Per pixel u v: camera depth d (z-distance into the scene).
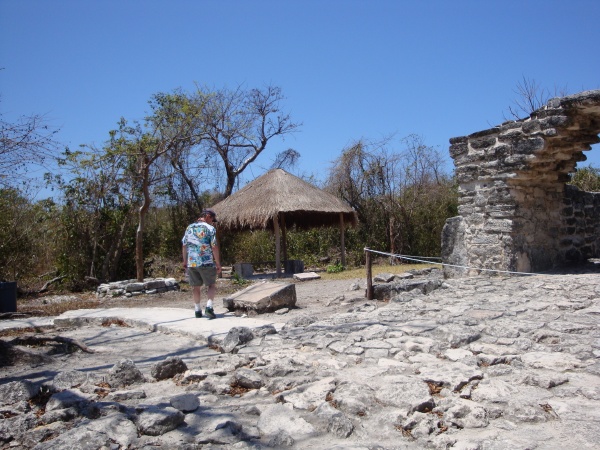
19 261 14.35
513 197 8.79
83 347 6.03
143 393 3.87
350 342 4.98
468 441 2.77
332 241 19.69
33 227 15.00
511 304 6.39
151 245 17.72
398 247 18.11
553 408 3.14
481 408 3.16
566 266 9.81
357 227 17.41
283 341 5.30
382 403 3.38
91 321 7.96
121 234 15.27
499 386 3.53
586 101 7.92
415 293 7.91
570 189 10.30
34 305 11.23
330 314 7.50
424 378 3.72
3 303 9.59
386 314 6.32
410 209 18.47
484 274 9.11
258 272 18.08
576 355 4.14
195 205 20.94
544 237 9.53
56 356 5.84
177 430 3.16
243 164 23.34
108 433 3.07
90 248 15.17
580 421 2.94
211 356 5.31
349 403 3.32
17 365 5.39
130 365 4.30
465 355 4.33
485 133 9.08
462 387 3.59
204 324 6.87
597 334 4.71
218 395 3.80
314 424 3.14
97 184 15.09
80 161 14.48
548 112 8.30
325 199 15.62
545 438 2.78
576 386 3.48
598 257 10.83
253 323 6.79
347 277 13.44
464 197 9.53
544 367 3.93
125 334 6.97
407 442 2.86
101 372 4.85
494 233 9.01
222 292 11.88
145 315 7.87
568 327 4.97
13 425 3.30
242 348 5.18
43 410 3.73
